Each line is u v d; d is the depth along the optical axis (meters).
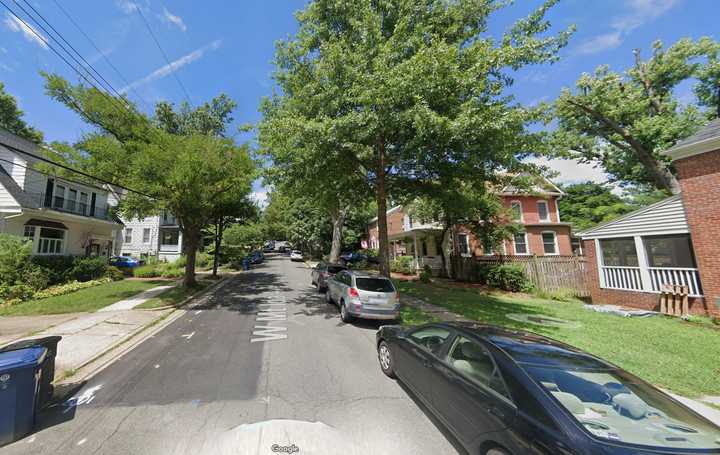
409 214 22.41
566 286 15.00
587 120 20.22
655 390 2.66
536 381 2.60
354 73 8.52
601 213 34.00
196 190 11.62
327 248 38.19
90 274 17.38
